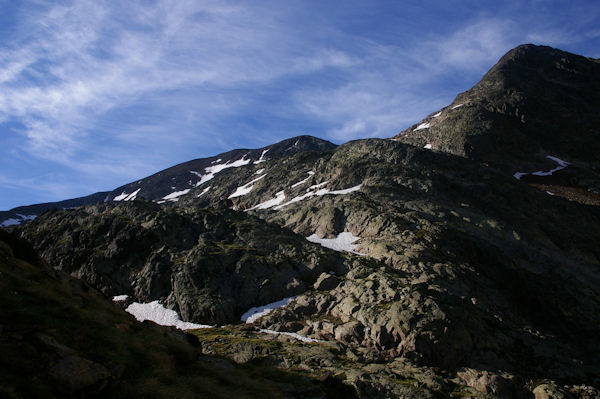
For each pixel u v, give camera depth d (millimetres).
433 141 149250
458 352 48531
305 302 59406
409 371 43500
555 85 179125
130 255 71438
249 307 60688
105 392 18250
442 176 102500
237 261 65875
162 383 20953
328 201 94938
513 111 158375
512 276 74750
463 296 60531
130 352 22297
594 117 159250
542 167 135625
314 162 140750
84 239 77875
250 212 108438
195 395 21188
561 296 73750
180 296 60656
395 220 79438
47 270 26844
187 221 78625
